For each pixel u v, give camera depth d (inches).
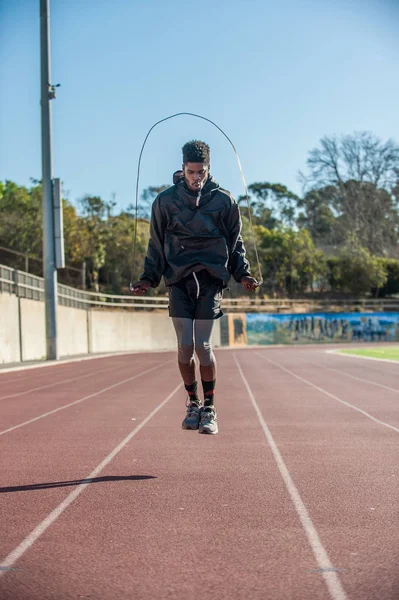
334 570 126.3
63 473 227.1
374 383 615.8
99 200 2394.2
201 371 221.1
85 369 978.7
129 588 119.0
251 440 293.3
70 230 2178.9
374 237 3006.9
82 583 121.8
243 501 183.8
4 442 298.5
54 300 1186.0
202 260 211.6
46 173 1158.3
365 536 148.6
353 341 2361.0
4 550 142.1
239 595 114.7
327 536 149.1
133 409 434.9
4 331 1178.0
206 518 166.4
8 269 1222.3
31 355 1327.5
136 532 154.9
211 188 213.6
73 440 302.2
